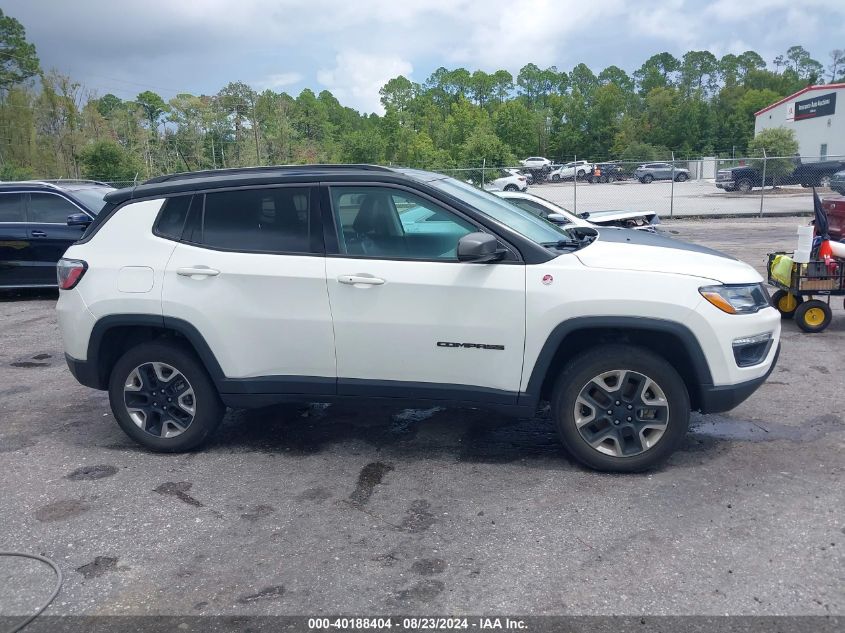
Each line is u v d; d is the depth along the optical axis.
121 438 5.27
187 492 4.35
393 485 4.38
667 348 4.43
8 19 65.75
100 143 39.25
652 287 4.15
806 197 30.52
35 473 4.67
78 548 3.73
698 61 128.38
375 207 4.48
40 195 10.91
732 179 33.47
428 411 5.67
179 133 51.81
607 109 85.56
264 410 5.77
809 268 7.80
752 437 4.96
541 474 4.46
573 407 4.36
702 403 4.29
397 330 4.38
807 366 6.69
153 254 4.70
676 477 4.36
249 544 3.73
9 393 6.46
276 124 54.00
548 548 3.60
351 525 3.90
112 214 4.85
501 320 4.27
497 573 3.39
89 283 4.75
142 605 3.22
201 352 4.65
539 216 5.23
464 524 3.87
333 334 4.48
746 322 4.24
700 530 3.73
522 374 4.33
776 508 3.94
